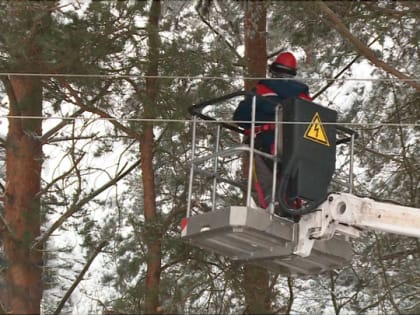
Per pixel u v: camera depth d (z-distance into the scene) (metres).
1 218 30.05
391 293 34.16
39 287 29.45
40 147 33.16
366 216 22.61
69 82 30.66
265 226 21.48
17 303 28.59
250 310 29.41
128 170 34.16
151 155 31.98
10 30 27.62
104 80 30.83
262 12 33.28
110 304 31.64
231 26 36.50
